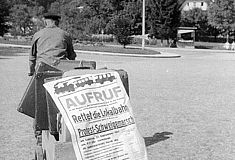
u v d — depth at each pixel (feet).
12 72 57.88
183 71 69.97
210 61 102.83
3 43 149.79
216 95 41.73
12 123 26.58
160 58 111.55
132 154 12.13
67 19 161.07
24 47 130.62
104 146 11.76
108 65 77.61
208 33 275.39
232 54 147.95
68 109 11.73
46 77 13.37
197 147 22.02
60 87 12.11
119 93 12.69
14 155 19.80
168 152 20.93
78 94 12.05
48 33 18.17
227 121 28.84
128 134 12.29
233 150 21.57
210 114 31.27
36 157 16.67
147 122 27.84
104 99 12.31
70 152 11.72
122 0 245.24
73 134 11.41
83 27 167.43
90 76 12.55
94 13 243.60
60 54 17.92
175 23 203.92
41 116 13.37
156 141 23.03
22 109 14.14
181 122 28.14
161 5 201.26
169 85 48.93
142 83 50.11
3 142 22.12
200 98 39.34
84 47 136.05
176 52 148.97
